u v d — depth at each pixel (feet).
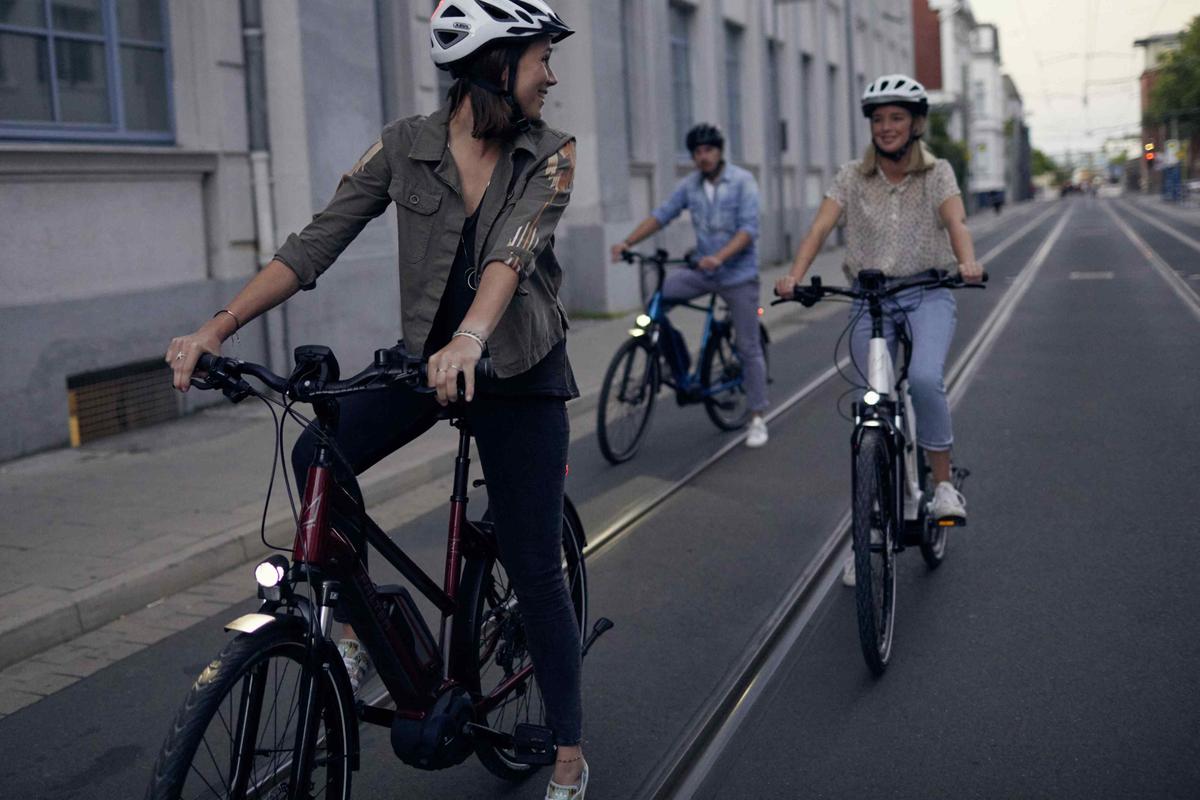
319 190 30.04
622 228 50.26
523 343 8.08
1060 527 17.02
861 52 114.62
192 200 27.99
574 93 48.11
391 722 8.62
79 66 25.23
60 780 10.57
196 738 6.54
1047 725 10.82
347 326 31.48
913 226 14.65
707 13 64.39
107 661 13.48
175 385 7.47
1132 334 38.06
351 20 31.32
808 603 14.55
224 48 28.35
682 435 25.40
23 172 23.06
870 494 12.00
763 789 9.90
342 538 7.75
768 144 77.05
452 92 7.97
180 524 17.78
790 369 34.86
